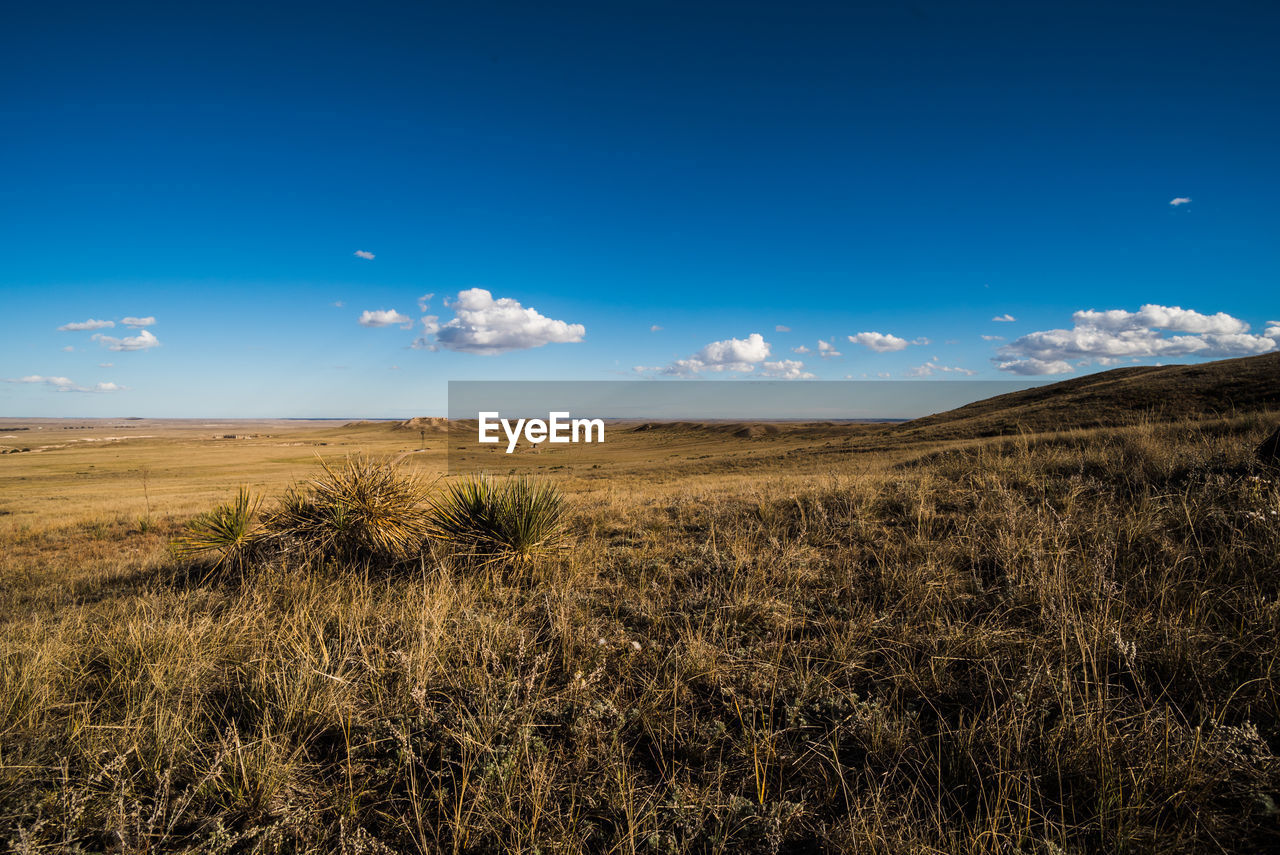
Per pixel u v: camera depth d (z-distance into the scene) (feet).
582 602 14.55
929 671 9.97
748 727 9.07
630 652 11.60
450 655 11.68
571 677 10.76
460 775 8.36
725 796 7.68
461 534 19.93
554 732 9.39
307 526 22.36
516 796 7.76
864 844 6.59
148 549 37.14
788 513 22.02
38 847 7.05
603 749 8.71
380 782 8.39
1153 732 7.61
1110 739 7.44
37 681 10.98
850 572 14.88
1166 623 9.92
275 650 12.01
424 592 15.10
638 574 16.88
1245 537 12.72
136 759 8.71
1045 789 7.32
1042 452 27.12
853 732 8.59
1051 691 8.71
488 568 18.17
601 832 7.35
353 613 14.34
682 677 10.53
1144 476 19.25
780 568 15.67
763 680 10.18
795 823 7.30
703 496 29.35
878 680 10.10
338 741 9.37
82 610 18.56
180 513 55.16
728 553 17.58
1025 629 10.78
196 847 7.07
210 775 7.84
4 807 7.80
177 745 8.79
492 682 10.27
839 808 7.50
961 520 17.79
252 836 7.23
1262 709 7.96
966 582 13.42
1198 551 12.87
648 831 7.14
